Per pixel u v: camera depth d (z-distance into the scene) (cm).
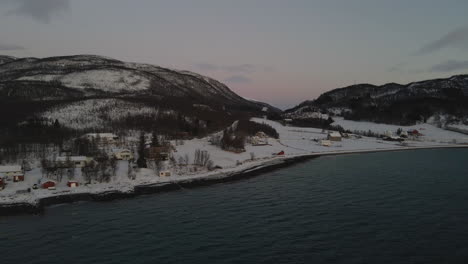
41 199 8125
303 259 5066
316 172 12269
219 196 8794
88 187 9138
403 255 5184
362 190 9206
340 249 5397
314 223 6569
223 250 5384
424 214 7044
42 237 5975
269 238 5850
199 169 11906
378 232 6084
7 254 5300
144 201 8369
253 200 8319
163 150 12925
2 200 7931
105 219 6938
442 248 5409
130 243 5669
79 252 5344
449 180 10469
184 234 6053
